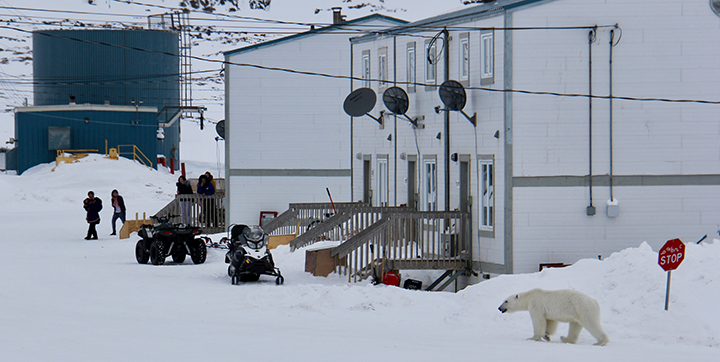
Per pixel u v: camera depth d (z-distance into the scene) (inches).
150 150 4788.4
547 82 1301.7
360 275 1261.1
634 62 1310.3
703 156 1321.4
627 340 698.2
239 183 2183.8
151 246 1424.7
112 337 666.8
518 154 1300.4
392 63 1699.1
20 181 4106.8
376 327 799.7
